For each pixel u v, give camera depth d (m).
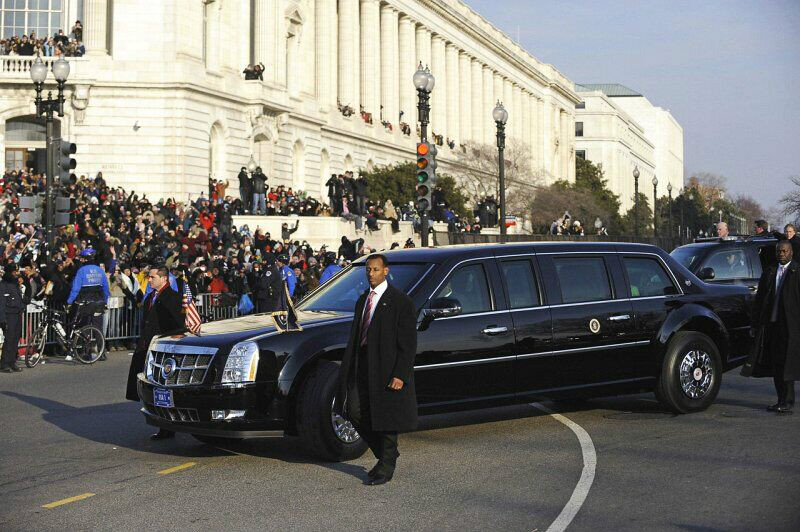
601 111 143.88
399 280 11.00
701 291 13.15
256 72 50.47
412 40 79.81
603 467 9.61
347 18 68.56
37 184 36.34
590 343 11.88
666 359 12.51
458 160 79.12
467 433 11.57
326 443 9.89
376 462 10.07
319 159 59.19
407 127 75.62
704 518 7.76
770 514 7.86
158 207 35.66
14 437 11.94
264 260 30.73
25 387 17.02
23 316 21.22
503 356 11.14
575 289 11.98
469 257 11.27
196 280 26.39
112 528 7.78
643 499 8.38
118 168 43.84
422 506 8.27
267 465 10.04
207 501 8.57
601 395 12.09
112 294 24.31
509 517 7.89
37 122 43.62
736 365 13.45
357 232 43.44
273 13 53.72
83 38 44.72
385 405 8.81
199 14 45.81
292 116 54.62
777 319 12.56
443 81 85.56
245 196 42.59
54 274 21.88
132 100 43.94
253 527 7.73
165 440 11.67
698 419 12.35
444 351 10.71
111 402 14.96
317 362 10.06
